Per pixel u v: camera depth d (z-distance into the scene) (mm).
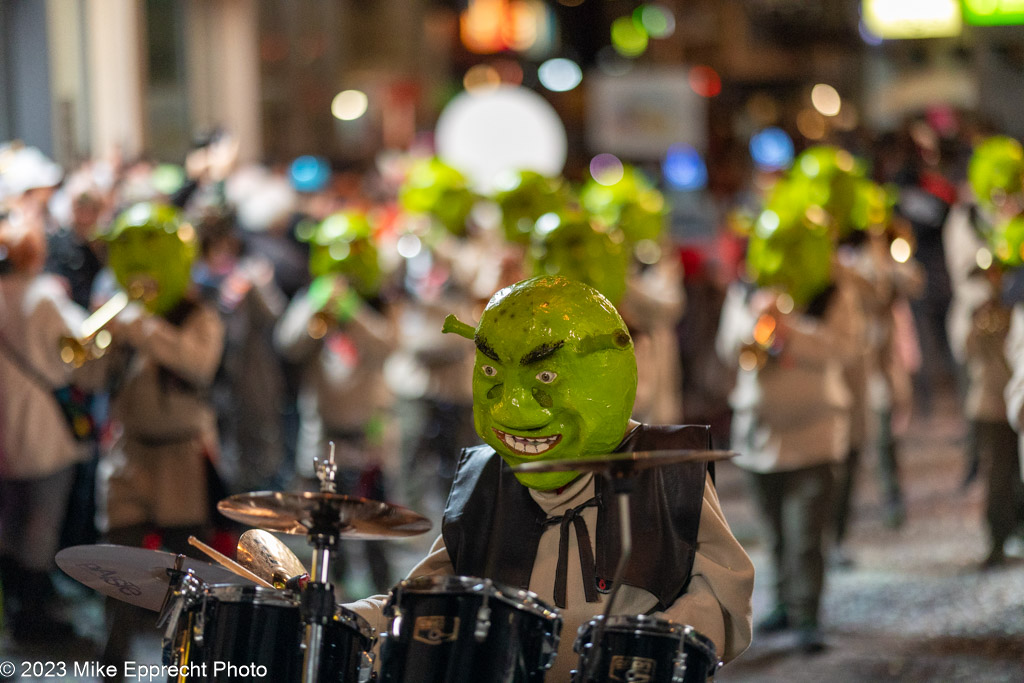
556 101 30234
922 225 14016
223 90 18953
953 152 13828
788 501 7605
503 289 3877
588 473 3863
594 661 3420
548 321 3691
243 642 3615
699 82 29391
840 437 7586
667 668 3395
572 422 3717
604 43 34219
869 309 9617
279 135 23484
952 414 16125
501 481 3973
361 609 4004
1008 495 8867
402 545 10484
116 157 10484
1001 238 8562
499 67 31922
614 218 10258
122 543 6828
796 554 7547
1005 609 7941
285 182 12695
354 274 9562
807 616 7508
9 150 9195
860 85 29938
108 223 9227
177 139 17562
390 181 15867
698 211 19281
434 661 3367
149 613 6660
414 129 26469
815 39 32281
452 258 11562
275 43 23188
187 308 7016
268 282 11016
